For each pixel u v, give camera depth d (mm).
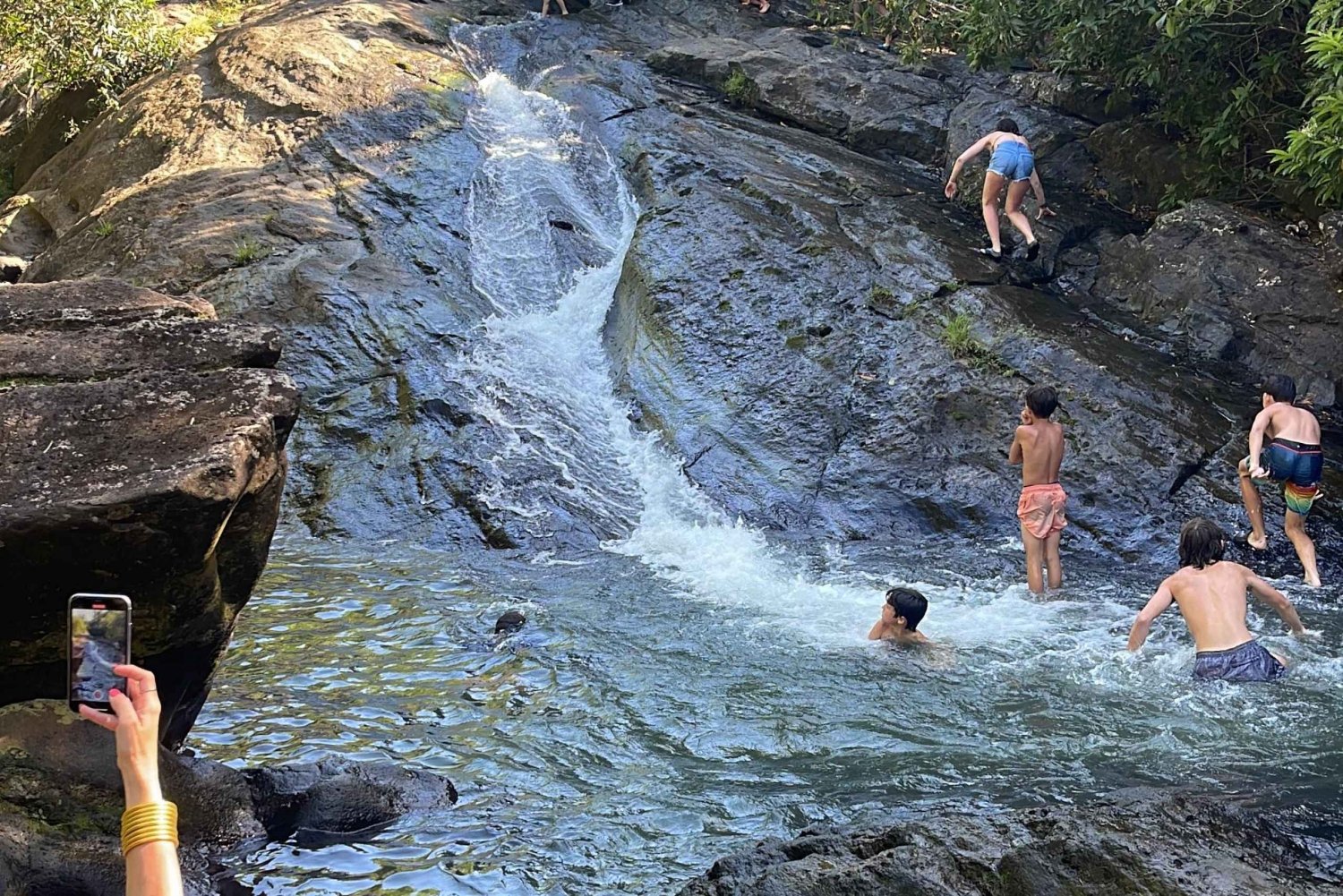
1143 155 12930
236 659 7145
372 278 12281
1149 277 11570
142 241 12930
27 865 3930
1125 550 9273
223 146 14258
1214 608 6844
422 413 10969
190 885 4293
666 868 4746
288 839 4816
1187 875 3625
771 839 4398
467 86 15609
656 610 8148
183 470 4043
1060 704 6469
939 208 13016
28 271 13734
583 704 6535
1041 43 14164
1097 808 4254
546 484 10320
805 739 6074
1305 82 11398
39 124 18469
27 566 3949
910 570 9000
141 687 2723
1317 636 7355
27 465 4121
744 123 15000
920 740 6035
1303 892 3596
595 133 14922
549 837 4984
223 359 5027
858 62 15438
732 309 11633
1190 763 5684
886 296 11367
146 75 17641
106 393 4578
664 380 11312
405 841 4891
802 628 7773
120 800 4203
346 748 5879
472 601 8336
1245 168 12125
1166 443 9711
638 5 18188
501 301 12680
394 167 13930
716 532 9836
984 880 3768
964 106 14250
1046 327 10805
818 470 10297
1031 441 8562
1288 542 9039
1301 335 10586
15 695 4344
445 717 6332
